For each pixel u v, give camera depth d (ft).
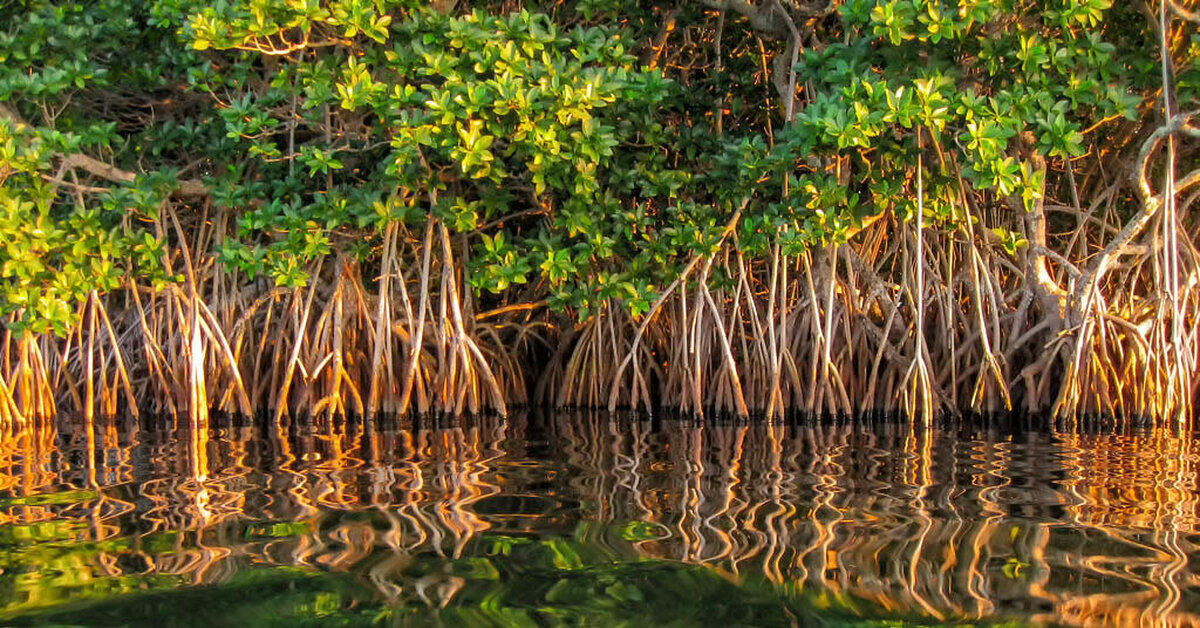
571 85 21.86
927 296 28.58
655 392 31.12
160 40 27.63
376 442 21.45
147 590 8.75
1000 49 22.02
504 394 31.78
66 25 24.98
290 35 27.81
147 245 25.73
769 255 28.68
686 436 22.53
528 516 12.00
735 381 27.40
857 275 29.01
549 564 9.60
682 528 11.23
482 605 8.25
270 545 10.44
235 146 27.37
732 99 31.22
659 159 27.09
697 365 28.09
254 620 7.89
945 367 26.81
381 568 9.46
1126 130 27.99
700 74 33.68
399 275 28.17
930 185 24.38
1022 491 13.78
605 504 12.84
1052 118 21.34
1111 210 29.40
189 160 30.37
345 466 17.07
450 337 28.30
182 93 30.40
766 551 10.09
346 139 27.48
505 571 9.34
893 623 7.77
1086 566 9.44
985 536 10.74
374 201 25.52
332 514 12.19
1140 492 13.65
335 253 29.89
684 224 27.35
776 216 24.57
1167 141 24.82
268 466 17.13
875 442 20.89
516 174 28.66
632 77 23.44
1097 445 19.97
